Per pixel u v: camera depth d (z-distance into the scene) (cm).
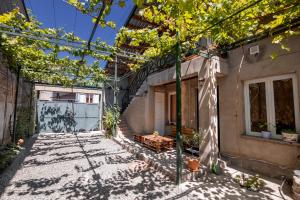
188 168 429
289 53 379
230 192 337
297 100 374
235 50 490
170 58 658
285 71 383
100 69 877
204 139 462
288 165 369
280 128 402
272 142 398
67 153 625
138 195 328
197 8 299
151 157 536
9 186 360
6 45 480
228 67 507
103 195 328
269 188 347
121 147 721
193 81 699
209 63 464
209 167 437
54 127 1123
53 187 360
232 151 486
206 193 334
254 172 427
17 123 762
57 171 450
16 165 487
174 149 638
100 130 1239
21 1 663
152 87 827
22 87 827
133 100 959
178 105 383
